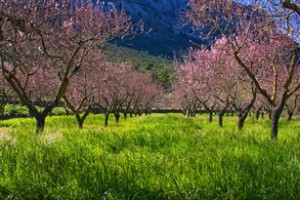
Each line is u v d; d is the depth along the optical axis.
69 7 15.88
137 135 11.44
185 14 16.30
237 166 6.58
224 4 15.45
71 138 10.74
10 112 54.09
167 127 18.03
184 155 8.34
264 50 20.52
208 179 6.03
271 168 6.65
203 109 96.00
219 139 10.92
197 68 38.12
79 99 42.28
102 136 11.26
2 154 7.65
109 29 18.80
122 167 6.96
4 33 13.50
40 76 32.00
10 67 28.20
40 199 5.80
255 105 54.66
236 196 5.57
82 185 5.92
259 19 14.69
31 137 10.26
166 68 155.50
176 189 5.82
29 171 6.56
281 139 12.27
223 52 25.66
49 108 16.27
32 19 13.38
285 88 14.26
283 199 5.57
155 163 7.53
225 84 25.58
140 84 64.81
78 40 16.64
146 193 5.75
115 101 41.62
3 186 6.08
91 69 26.67
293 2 10.06
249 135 11.38
